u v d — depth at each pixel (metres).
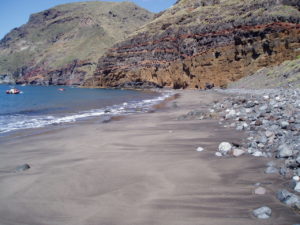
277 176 6.11
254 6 64.69
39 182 6.90
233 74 59.88
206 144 9.91
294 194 4.99
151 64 91.94
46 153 10.17
